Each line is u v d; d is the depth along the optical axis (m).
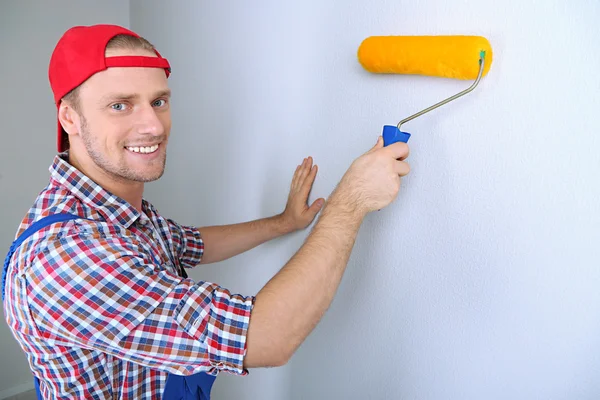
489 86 0.98
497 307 1.03
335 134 1.27
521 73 0.94
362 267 1.26
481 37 0.92
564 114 0.90
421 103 1.09
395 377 1.22
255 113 1.46
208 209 1.68
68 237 0.92
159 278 0.93
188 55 1.67
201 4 1.59
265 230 1.39
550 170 0.93
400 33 1.10
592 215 0.89
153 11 1.84
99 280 0.90
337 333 1.33
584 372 0.93
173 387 1.12
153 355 0.91
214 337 0.90
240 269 1.58
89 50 0.97
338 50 1.23
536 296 0.97
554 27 0.89
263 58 1.41
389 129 1.02
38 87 2.05
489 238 1.02
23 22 1.96
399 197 1.16
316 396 1.41
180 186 1.78
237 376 1.64
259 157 1.47
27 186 2.10
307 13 1.28
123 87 0.98
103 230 0.98
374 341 1.25
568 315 0.94
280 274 0.95
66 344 0.97
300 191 1.33
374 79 1.17
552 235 0.94
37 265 0.92
